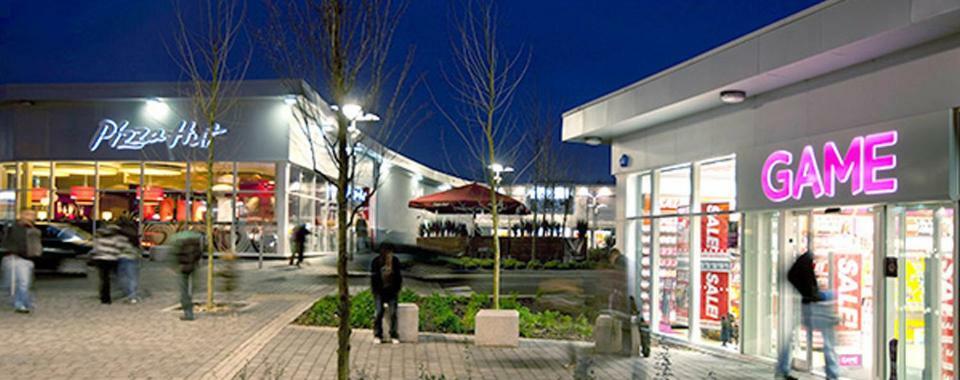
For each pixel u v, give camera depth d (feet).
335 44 26.37
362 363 37.35
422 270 94.68
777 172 42.55
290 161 110.22
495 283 48.26
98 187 112.27
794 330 41.29
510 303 55.36
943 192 32.37
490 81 52.54
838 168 38.14
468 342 44.93
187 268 49.24
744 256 45.68
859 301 37.93
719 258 48.93
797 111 41.63
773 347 44.04
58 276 80.74
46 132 113.09
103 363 34.65
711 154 49.06
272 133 110.11
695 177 51.24
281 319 50.19
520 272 96.63
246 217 110.11
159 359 35.83
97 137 112.27
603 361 37.52
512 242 112.88
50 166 113.39
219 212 110.11
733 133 46.91
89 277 79.66
